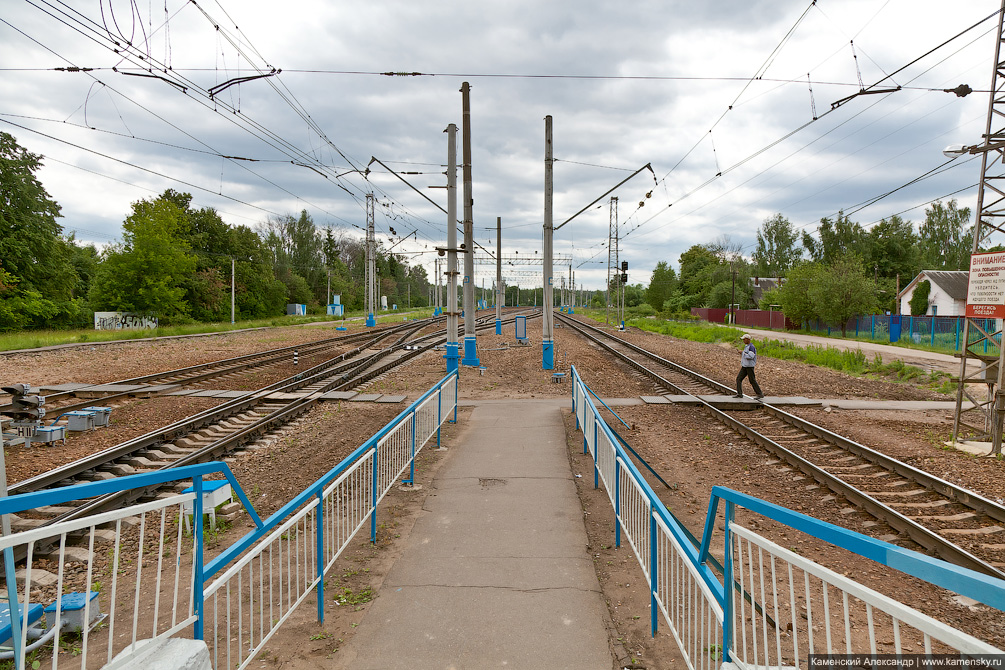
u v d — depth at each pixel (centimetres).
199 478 314
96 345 2853
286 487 835
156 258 5097
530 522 623
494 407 1441
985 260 1063
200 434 1152
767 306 5962
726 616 281
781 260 8831
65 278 4500
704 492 829
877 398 1712
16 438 1052
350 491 564
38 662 396
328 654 385
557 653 380
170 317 5431
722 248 9888
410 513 658
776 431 1241
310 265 9438
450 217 1847
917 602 527
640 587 485
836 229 6512
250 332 4381
